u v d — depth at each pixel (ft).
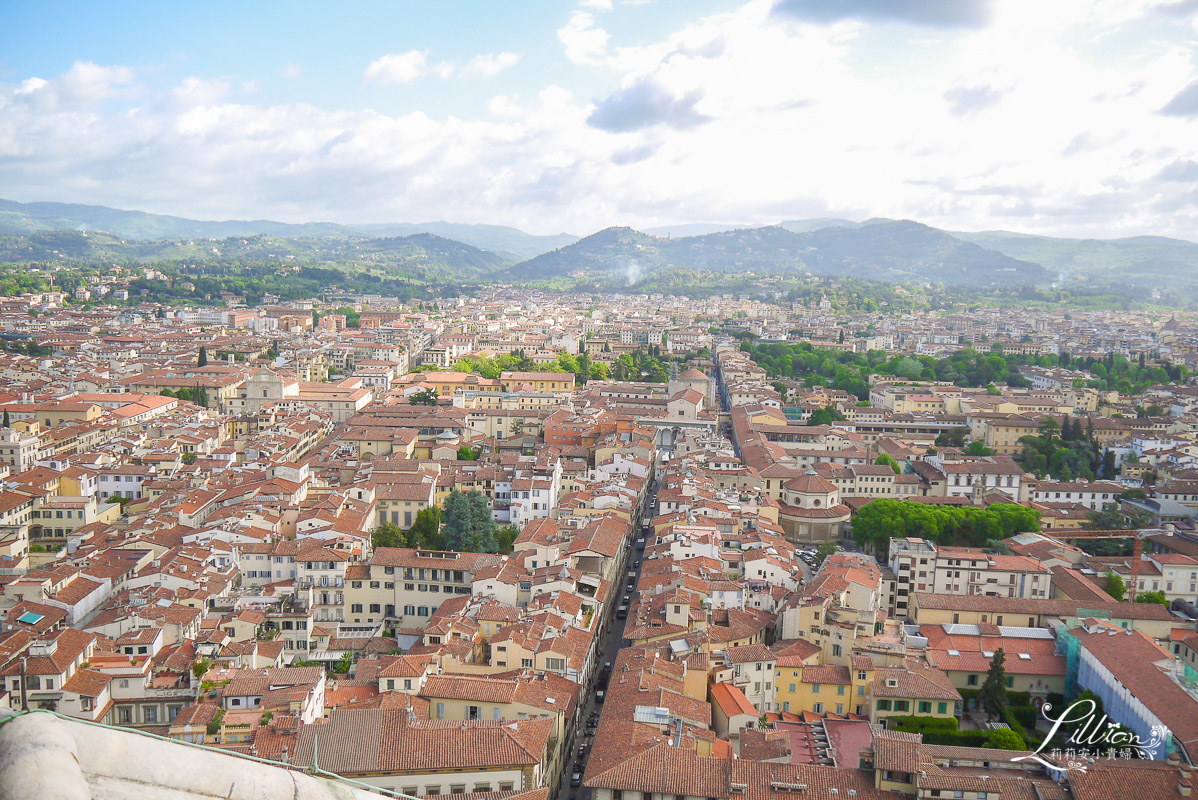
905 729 579.07
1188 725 524.11
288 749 468.75
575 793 542.57
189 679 584.40
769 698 621.31
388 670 570.05
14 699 549.54
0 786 85.56
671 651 635.66
